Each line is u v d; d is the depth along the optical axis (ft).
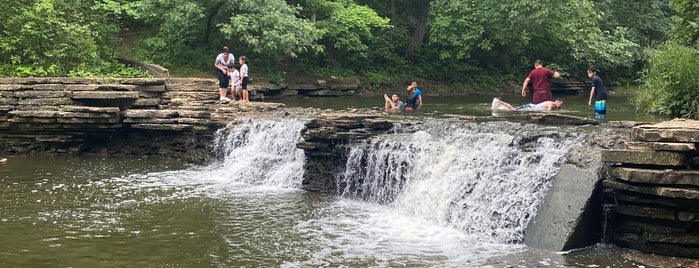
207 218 34.50
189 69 78.38
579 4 90.79
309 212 36.29
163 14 75.97
